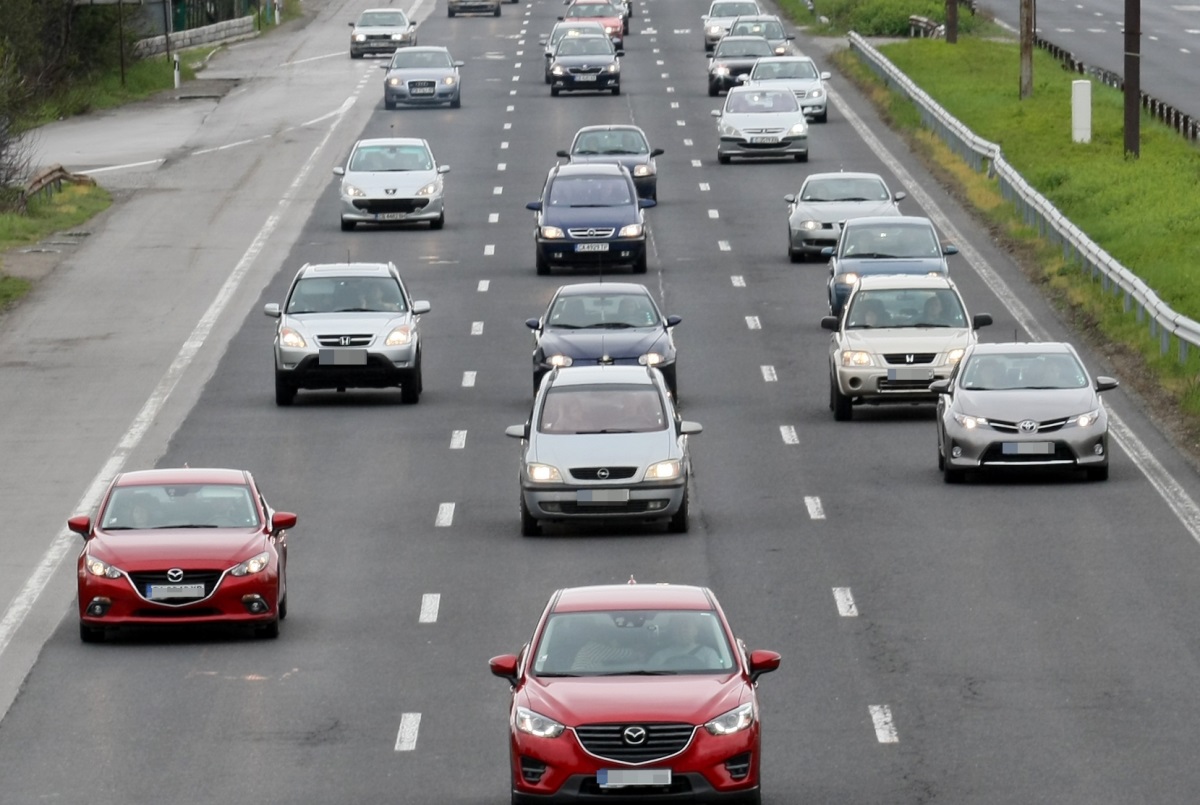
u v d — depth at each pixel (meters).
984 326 90.94
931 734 44.16
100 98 186.88
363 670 50.03
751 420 81.38
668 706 37.44
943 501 66.69
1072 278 103.94
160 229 128.50
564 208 114.62
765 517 65.50
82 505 69.56
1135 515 63.91
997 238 118.44
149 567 52.47
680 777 37.12
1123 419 78.19
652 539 63.03
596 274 114.19
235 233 127.00
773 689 47.75
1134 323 92.44
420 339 95.31
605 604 40.50
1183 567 57.72
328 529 65.25
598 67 183.50
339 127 169.25
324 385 84.75
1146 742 43.16
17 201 131.75
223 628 54.47
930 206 129.38
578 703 37.56
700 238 123.81
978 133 155.38
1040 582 56.62
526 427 65.94
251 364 93.75
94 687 49.00
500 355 95.50
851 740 43.88
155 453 76.94
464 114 175.50
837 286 98.56
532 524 63.66
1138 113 139.12
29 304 107.38
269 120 173.88
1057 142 148.00
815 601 55.34
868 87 183.50
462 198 138.50
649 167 133.62
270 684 48.97
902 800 39.84
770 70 171.62
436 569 60.03
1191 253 107.88
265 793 41.09
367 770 42.47
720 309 104.56
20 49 180.38
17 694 48.50
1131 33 138.75
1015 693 46.94
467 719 45.97
